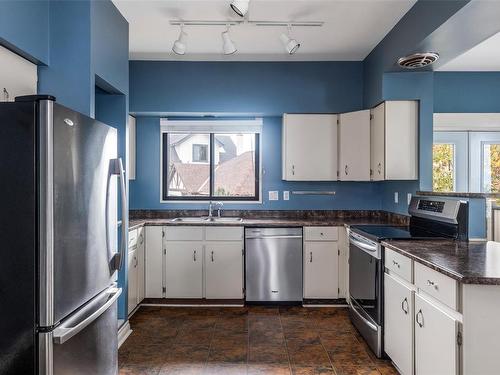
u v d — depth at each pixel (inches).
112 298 77.9
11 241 58.3
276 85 165.0
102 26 102.3
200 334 123.4
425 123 137.1
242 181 177.3
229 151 177.6
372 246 110.0
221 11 116.4
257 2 110.3
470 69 159.2
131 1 109.3
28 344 58.0
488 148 161.3
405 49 117.0
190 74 164.6
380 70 140.5
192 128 173.8
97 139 73.9
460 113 161.0
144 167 175.3
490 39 127.0
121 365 101.9
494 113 160.7
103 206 76.7
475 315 65.8
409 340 86.5
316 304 152.7
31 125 58.1
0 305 58.4
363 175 152.0
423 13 104.5
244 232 152.4
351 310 133.9
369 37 136.9
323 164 162.2
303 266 152.2
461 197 106.2
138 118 175.3
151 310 147.8
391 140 137.5
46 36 92.9
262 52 153.9
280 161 174.9
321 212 173.6
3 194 58.5
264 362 104.0
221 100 164.9
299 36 136.4
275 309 148.9
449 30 97.7
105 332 76.9
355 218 172.4
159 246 152.8
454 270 69.1
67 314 63.0
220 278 152.3
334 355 108.3
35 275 58.1
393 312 96.7
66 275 62.5
